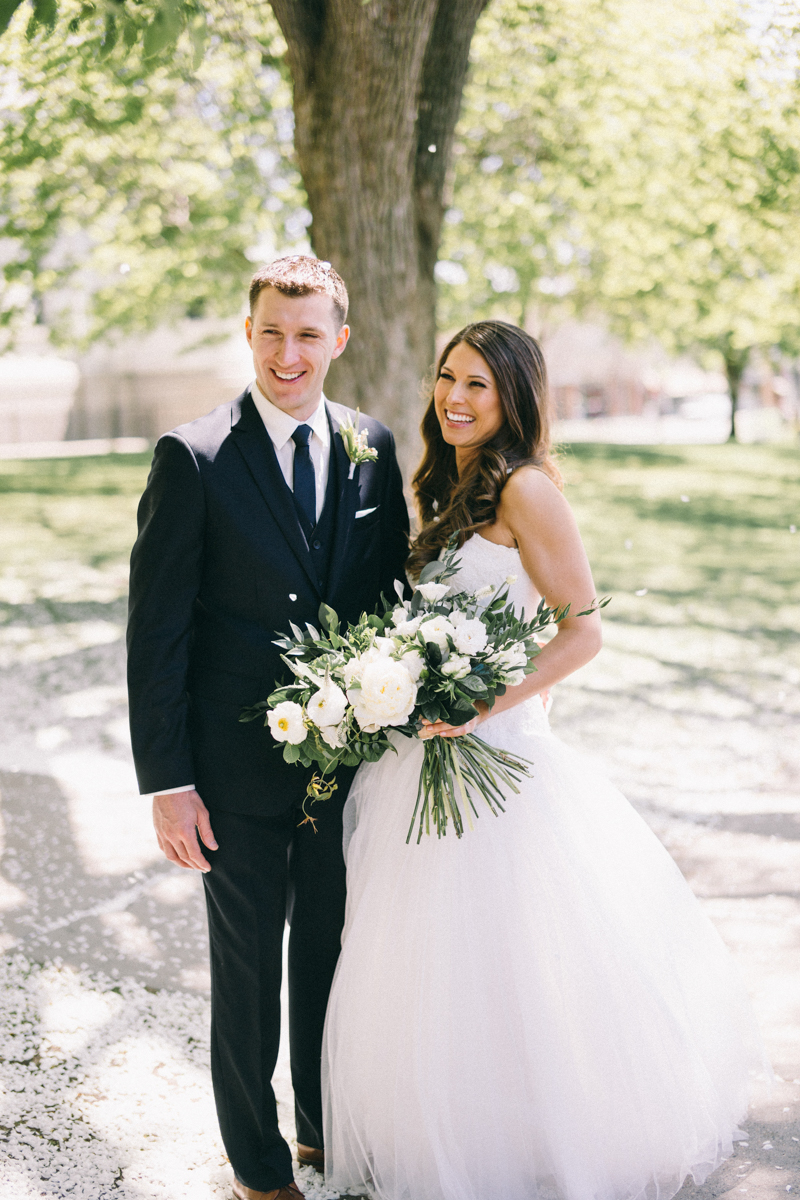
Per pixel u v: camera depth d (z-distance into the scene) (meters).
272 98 8.70
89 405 29.17
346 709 2.03
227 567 2.20
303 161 5.40
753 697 6.45
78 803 4.89
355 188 5.32
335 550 2.30
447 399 2.46
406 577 2.58
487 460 2.40
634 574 10.91
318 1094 2.45
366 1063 2.23
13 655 7.90
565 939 2.20
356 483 2.37
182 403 28.98
